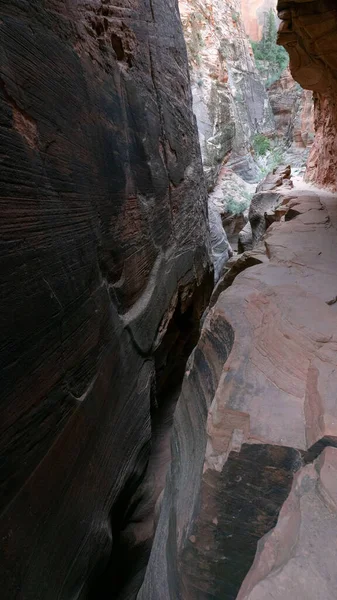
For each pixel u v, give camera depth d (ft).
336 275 13.39
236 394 7.35
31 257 7.67
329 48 25.00
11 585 7.18
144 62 17.83
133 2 16.87
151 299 17.06
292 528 4.99
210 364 10.40
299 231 21.83
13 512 7.33
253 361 8.18
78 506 9.98
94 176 11.19
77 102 10.17
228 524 6.81
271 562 4.80
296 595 4.10
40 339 8.05
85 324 10.43
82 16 11.15
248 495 6.56
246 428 6.68
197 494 7.29
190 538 7.15
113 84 13.47
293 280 12.83
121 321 13.56
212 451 6.91
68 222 9.38
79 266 10.02
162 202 19.79
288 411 6.86
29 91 7.72
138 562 13.97
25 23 7.74
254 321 9.71
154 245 18.02
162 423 21.48
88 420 10.66
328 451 5.69
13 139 7.10
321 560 4.39
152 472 17.80
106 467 11.90
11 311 7.00
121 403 13.39
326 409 6.24
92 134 11.18
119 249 13.39
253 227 51.62
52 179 8.58
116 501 12.80
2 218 6.73
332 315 9.75
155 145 18.75
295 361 8.00
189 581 7.55
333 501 4.99
